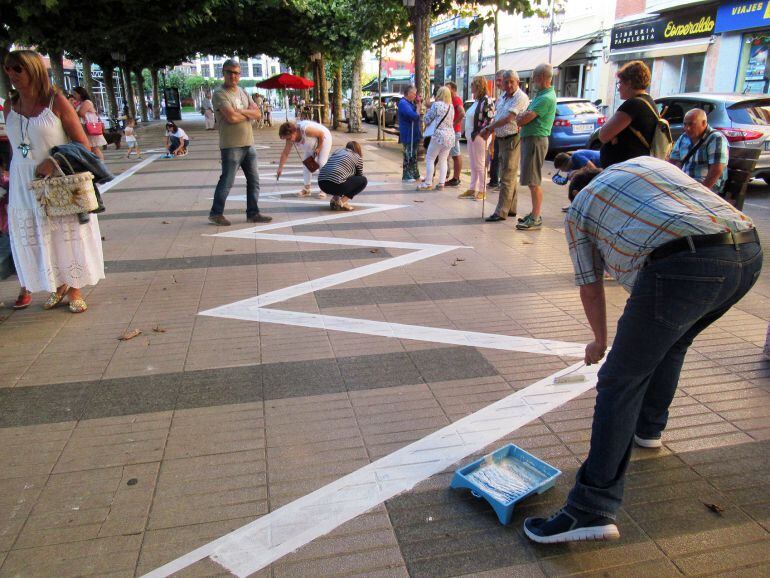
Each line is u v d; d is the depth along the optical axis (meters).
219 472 2.76
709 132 6.48
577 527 2.28
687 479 2.71
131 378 3.66
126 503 2.56
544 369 3.76
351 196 8.83
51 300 4.85
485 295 5.16
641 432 2.90
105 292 5.25
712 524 2.43
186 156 17.27
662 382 2.75
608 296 5.11
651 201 2.13
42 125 4.32
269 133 27.23
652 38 22.59
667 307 2.05
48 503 2.56
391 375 3.69
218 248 6.70
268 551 2.30
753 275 2.13
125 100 37.09
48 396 3.44
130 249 6.68
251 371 3.74
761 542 2.33
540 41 29.50
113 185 11.57
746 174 6.78
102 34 15.56
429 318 4.63
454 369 3.77
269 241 7.01
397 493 2.62
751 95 10.51
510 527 2.42
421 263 6.10
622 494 2.30
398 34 19.45
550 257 6.32
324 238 7.15
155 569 2.21
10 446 2.96
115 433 3.08
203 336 4.29
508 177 7.88
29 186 4.36
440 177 10.73
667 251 2.06
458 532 2.39
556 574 2.19
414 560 2.25
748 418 3.18
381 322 4.54
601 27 25.23
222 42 31.89
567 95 28.44
